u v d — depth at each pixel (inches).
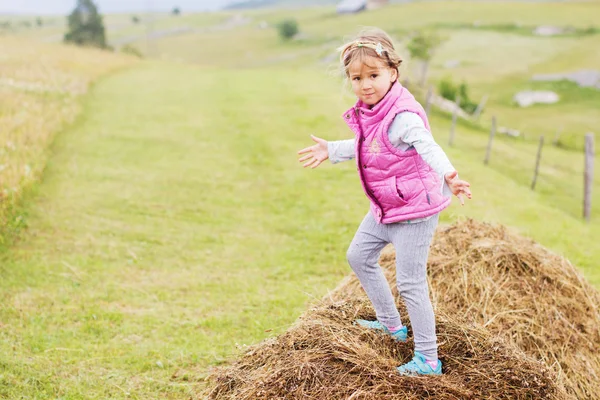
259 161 454.6
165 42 3880.4
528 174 618.2
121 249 276.1
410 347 130.4
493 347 124.9
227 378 125.1
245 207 351.3
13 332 188.1
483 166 515.8
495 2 3754.9
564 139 1096.2
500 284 162.2
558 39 2522.1
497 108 1582.2
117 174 403.2
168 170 421.4
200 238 297.1
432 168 106.4
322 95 778.8
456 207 360.2
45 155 417.7
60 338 186.9
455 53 2399.1
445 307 151.2
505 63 2186.3
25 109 530.6
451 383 113.4
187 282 241.4
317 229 311.3
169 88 815.7
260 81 920.3
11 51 953.5
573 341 154.9
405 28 3095.5
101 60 1069.1
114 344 185.2
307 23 4013.3
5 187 318.3
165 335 193.6
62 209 325.4
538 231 333.7
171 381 164.1
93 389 157.6
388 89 115.2
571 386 140.4
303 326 130.7
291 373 115.9
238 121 598.9
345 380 113.6
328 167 438.3
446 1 3993.6
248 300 223.6
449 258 169.6
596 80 1782.7
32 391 153.8
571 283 167.3
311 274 253.0
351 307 143.4
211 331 197.5
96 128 538.6
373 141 116.2
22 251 262.2
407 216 117.3
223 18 5113.2
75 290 227.0
